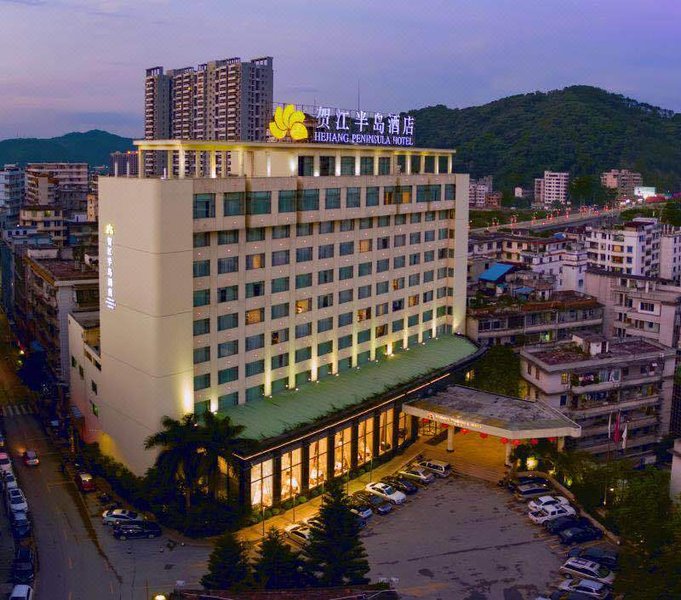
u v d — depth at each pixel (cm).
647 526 7225
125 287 9275
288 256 10344
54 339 12862
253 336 9981
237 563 6719
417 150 12781
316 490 9494
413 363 12056
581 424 11638
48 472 10188
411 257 12712
